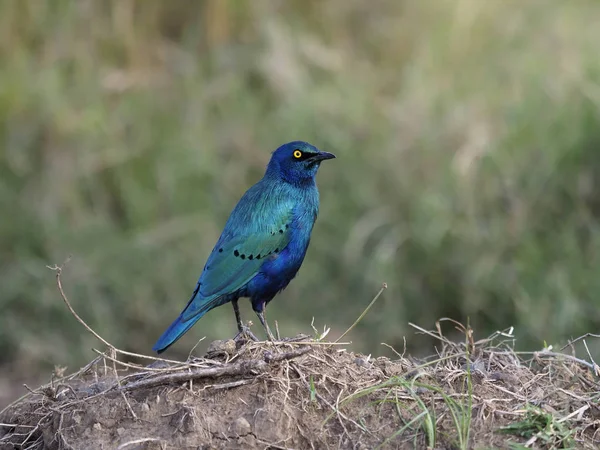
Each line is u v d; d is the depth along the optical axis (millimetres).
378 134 15992
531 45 17672
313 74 17609
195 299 9914
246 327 9984
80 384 9305
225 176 15875
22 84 16625
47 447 8195
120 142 16312
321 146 15898
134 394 8305
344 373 8422
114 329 14477
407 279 14508
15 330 14359
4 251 15250
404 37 18109
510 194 14750
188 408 7922
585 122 14992
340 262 14969
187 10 18062
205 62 17688
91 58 17547
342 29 18312
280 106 16781
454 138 15688
